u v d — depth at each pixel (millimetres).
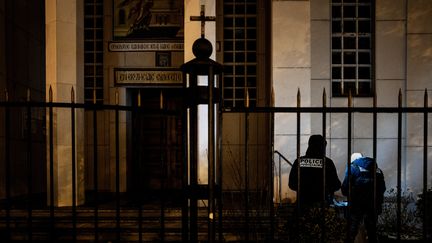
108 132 11055
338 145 8945
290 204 6676
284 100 8695
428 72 8945
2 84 9266
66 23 8484
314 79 9109
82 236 6359
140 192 3582
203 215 6895
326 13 9148
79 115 8695
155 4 11031
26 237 6379
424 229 3262
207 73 3410
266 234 5148
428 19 8977
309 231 4664
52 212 3305
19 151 9836
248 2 10656
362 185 5711
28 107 3328
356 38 9297
